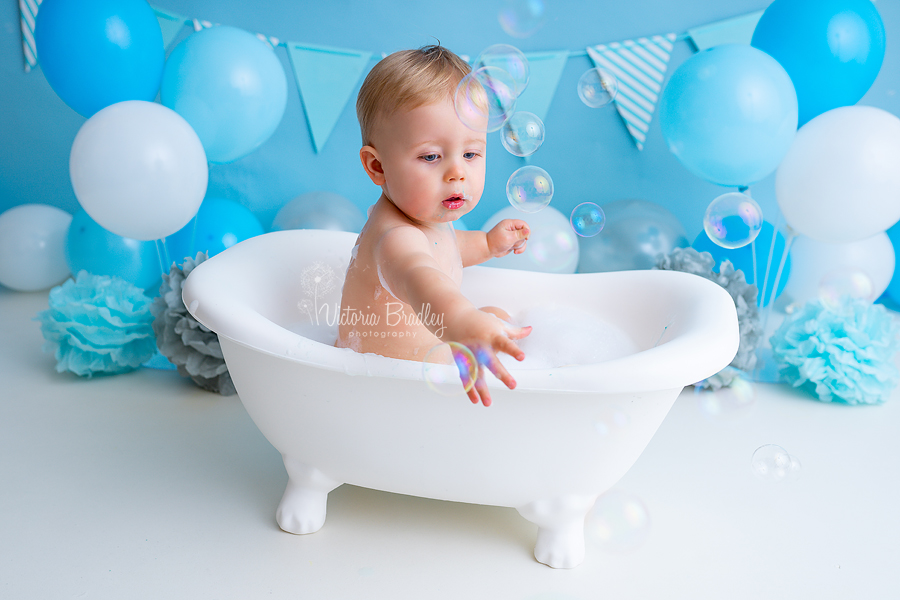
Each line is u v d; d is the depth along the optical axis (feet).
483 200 8.59
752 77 5.97
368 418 3.47
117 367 6.07
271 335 3.44
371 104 3.84
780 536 4.09
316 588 3.53
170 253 7.78
